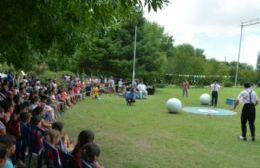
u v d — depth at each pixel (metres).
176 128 15.31
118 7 6.42
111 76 37.84
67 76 35.56
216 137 13.68
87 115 18.06
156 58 41.44
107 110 20.58
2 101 10.38
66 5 6.91
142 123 16.31
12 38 8.90
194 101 29.48
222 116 20.16
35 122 7.74
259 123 18.19
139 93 29.72
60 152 5.68
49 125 9.05
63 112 18.16
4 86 15.49
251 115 13.17
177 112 20.70
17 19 7.61
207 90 47.75
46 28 8.50
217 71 69.69
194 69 63.16
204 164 9.70
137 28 39.78
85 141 5.64
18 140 7.61
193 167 9.35
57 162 5.67
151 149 11.13
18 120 7.83
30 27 8.39
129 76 39.91
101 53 38.69
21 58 12.49
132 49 39.47
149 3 4.94
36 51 12.45
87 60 39.41
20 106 9.28
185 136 13.59
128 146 11.40
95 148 5.13
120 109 21.38
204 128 15.65
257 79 76.19
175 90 44.00
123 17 7.03
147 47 40.25
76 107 21.33
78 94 25.12
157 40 44.94
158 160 9.86
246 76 75.25
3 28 8.10
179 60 62.81
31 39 9.72
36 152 7.21
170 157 10.26
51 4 7.18
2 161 4.39
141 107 23.00
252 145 12.50
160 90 42.59
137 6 5.48
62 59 12.92
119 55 39.66
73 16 7.79
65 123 15.31
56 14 7.70
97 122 15.98
